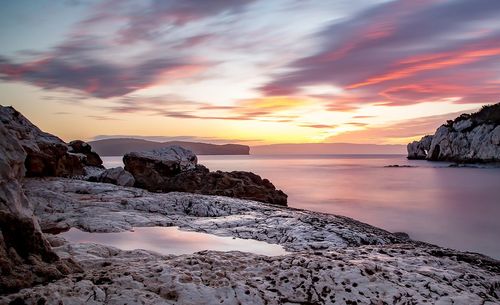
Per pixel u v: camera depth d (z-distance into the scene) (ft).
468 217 152.35
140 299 31.83
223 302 33.22
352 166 603.26
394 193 231.71
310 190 246.47
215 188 136.56
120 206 93.15
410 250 54.24
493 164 451.12
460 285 40.68
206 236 70.69
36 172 132.16
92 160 202.18
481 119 520.42
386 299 36.04
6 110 141.38
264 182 153.48
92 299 31.37
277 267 42.27
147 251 52.85
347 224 85.25
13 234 38.19
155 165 161.38
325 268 41.52
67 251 48.80
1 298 29.78
